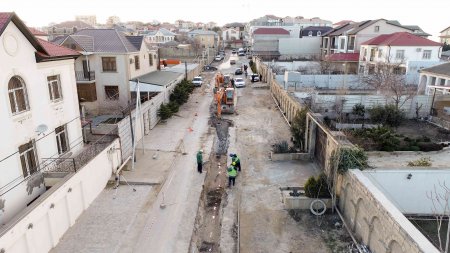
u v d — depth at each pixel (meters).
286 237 11.66
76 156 15.18
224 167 18.12
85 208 13.61
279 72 44.09
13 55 12.31
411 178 12.80
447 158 18.36
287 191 14.77
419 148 19.36
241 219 12.82
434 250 7.61
